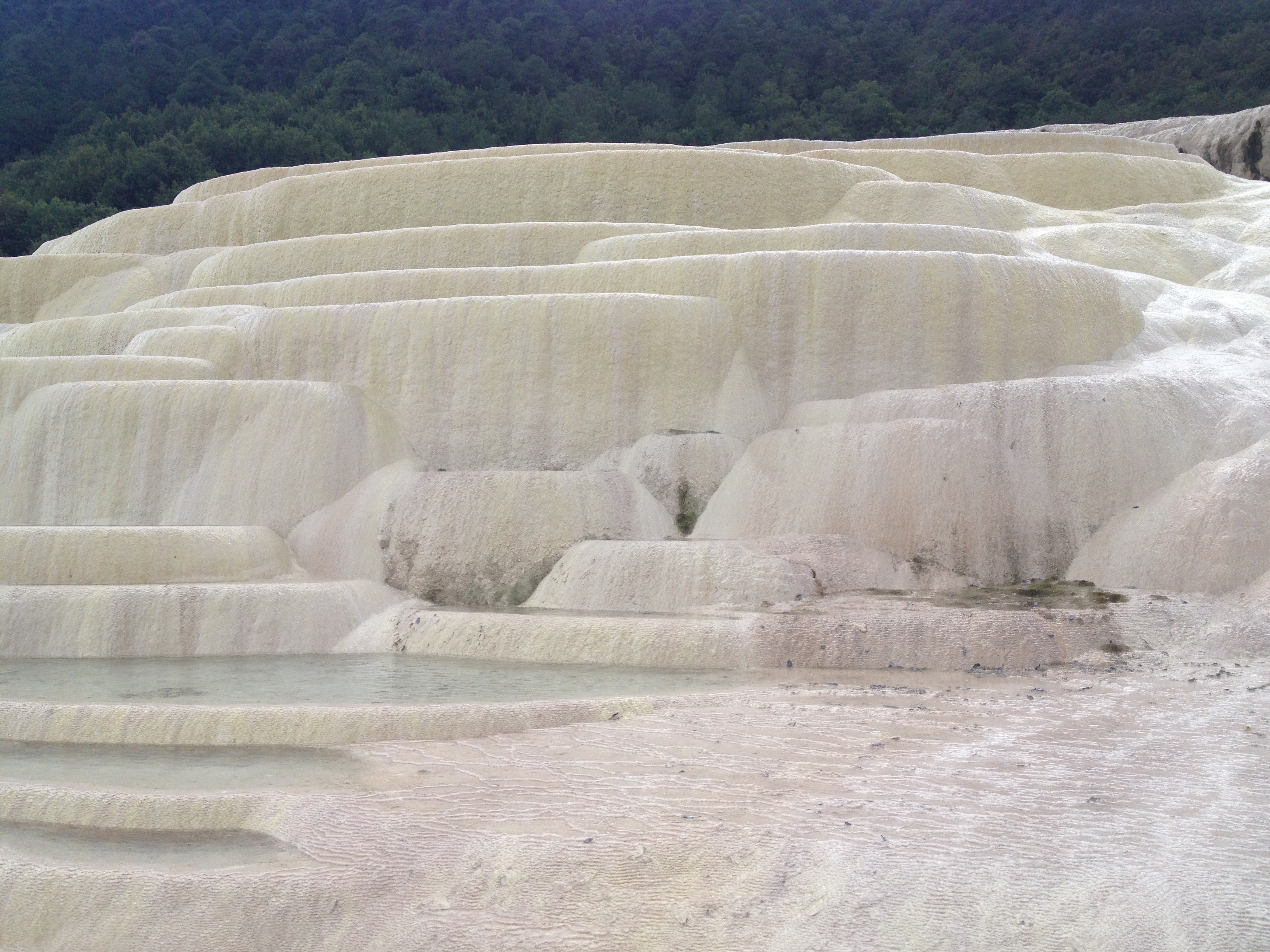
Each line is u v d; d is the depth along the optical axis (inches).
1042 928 275.1
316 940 301.9
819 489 747.4
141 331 957.2
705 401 816.9
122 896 318.3
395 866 320.2
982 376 821.9
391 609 699.4
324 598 665.0
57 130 4315.9
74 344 989.8
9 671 577.0
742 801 351.6
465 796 365.1
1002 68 4611.2
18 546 682.2
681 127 4667.8
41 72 4564.5
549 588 708.0
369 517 773.3
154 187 3420.3
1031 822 329.7
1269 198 1253.1
